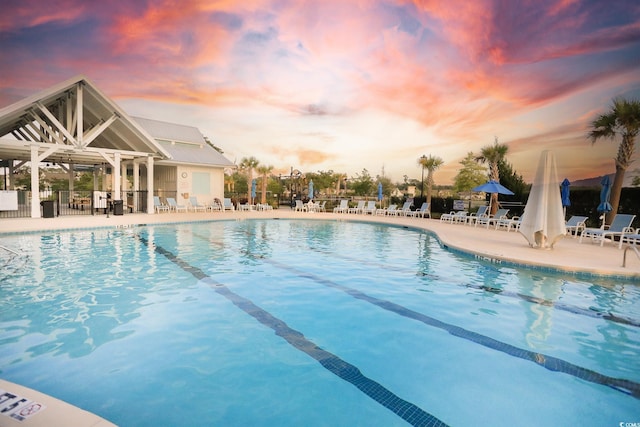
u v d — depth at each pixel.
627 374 3.54
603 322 4.93
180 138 25.05
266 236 12.88
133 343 3.98
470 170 27.78
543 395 3.14
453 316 5.07
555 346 4.15
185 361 3.59
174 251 9.60
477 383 3.32
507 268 8.08
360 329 4.54
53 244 10.13
